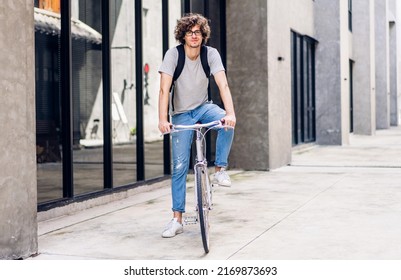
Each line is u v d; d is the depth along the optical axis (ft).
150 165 28.99
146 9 28.68
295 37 54.60
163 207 23.03
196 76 16.14
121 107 26.14
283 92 39.40
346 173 34.09
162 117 15.66
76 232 18.37
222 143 15.87
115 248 16.19
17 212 14.76
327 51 61.82
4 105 14.21
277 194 25.99
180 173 17.21
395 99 126.21
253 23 36.35
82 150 23.11
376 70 106.22
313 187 28.14
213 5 36.06
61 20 21.65
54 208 20.80
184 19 15.84
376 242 16.22
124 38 26.37
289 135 40.55
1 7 14.10
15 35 14.62
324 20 62.08
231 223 19.44
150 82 29.12
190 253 15.42
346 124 63.87
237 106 36.86
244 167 36.73
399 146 58.39
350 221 19.38
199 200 14.58
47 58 21.24
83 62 23.22
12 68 14.51
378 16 105.50
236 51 36.81
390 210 21.34
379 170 35.37
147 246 16.35
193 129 15.37
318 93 62.28
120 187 25.34
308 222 19.35
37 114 20.76
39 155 20.74
